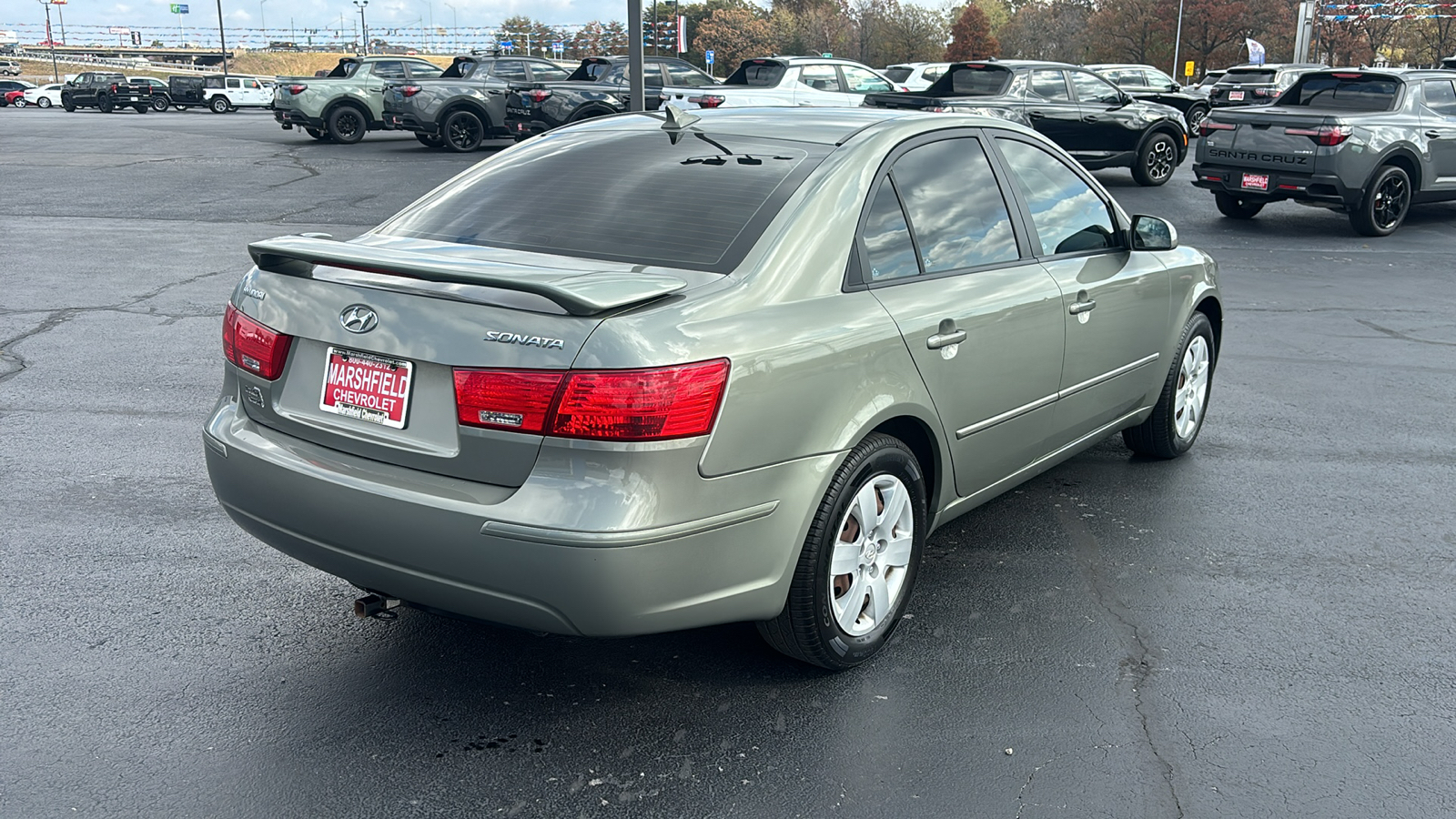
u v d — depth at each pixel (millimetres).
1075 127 16688
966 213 3785
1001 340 3725
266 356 3115
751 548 2914
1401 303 9508
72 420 5781
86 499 4711
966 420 3643
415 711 3164
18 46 152375
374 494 2828
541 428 2648
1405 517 4762
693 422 2703
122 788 2785
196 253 10984
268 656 3459
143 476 5004
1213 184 13898
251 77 48969
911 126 3695
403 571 2852
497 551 2684
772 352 2887
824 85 20047
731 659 3475
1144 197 16328
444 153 22375
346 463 2947
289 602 3822
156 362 6957
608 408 2613
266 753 2949
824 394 3033
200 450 5367
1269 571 4191
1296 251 12164
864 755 2973
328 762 2918
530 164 3770
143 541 4289
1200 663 3492
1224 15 76438
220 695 3227
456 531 2721
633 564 2656
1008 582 4055
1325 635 3691
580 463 2654
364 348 2895
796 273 3100
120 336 7602
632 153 3680
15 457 5191
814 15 113750
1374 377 7113
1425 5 69500
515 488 2709
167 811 2703
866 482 3260
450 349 2752
